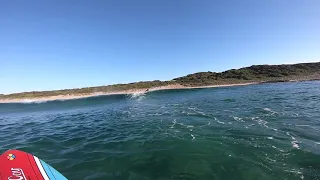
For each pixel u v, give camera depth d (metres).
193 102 27.66
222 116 16.17
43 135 13.71
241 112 17.42
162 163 7.98
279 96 27.75
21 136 13.87
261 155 8.30
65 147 10.62
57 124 18.16
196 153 8.81
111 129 14.35
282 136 10.48
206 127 12.96
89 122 18.03
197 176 6.91
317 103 20.31
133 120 17.22
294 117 14.55
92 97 52.97
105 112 24.03
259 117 15.05
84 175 7.22
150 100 35.94
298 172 6.89
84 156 9.07
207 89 57.28
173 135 11.60
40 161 5.48
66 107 35.69
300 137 10.20
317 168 7.09
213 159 8.16
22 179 4.75
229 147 9.32
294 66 88.88
